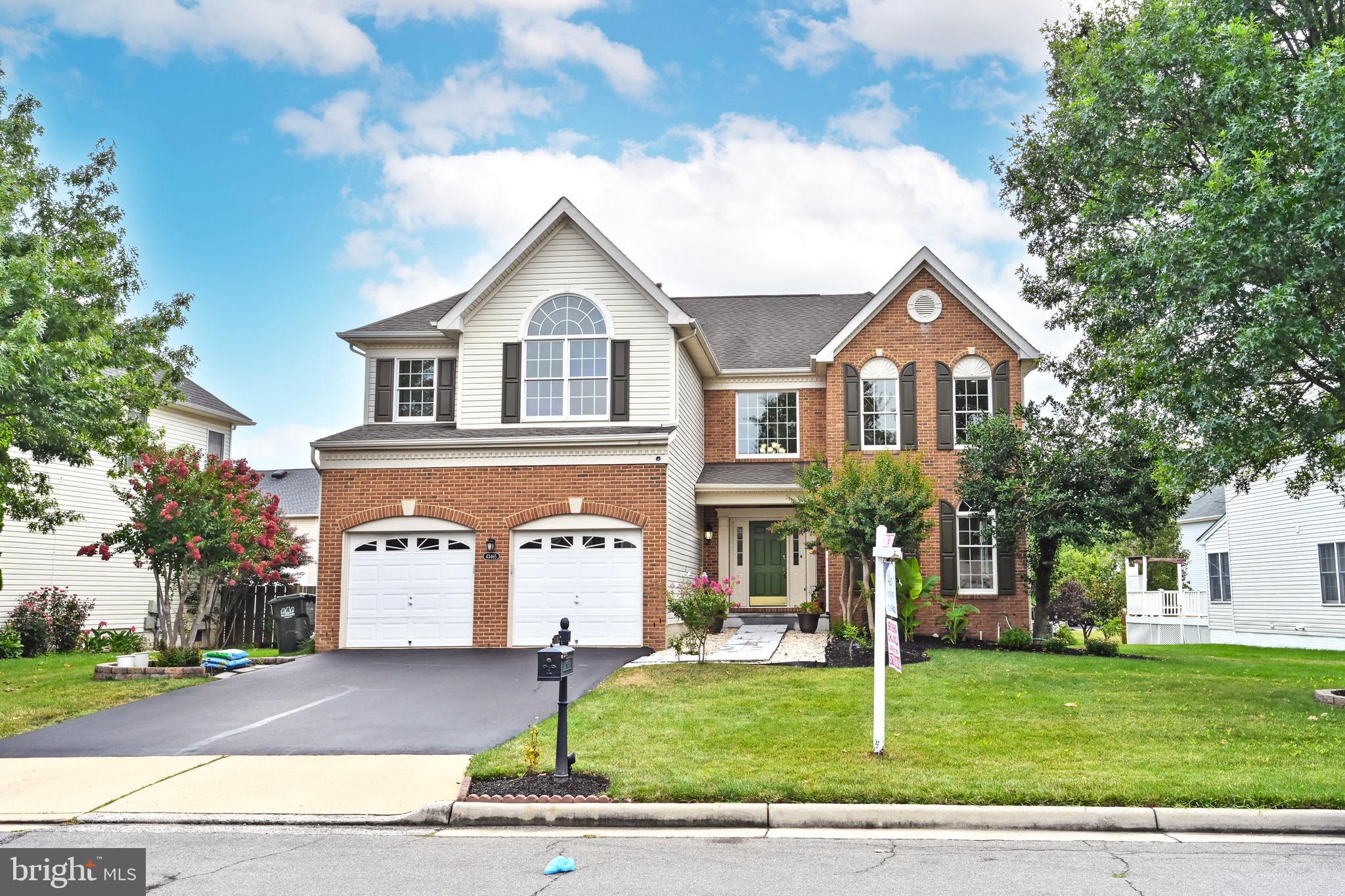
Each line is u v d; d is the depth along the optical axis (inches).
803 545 951.0
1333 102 439.5
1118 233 729.0
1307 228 442.3
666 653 692.1
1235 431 480.4
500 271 785.6
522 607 723.4
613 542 724.0
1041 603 829.8
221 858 278.4
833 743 390.9
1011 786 323.3
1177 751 375.9
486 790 337.7
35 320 549.0
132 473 731.4
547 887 245.9
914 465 751.7
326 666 638.5
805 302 1121.4
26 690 576.4
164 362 877.8
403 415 848.3
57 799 348.2
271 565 725.3
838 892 239.6
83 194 896.3
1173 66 557.6
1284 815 299.4
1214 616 1178.0
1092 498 761.6
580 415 778.2
